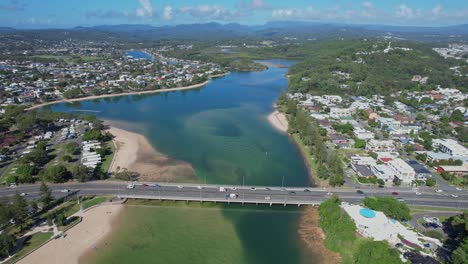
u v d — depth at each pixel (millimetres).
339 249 118250
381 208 135875
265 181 174750
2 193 155375
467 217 122625
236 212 145250
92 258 114250
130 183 165625
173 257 116250
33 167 174000
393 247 115062
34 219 134625
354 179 174500
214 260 115312
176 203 151000
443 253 112938
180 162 197125
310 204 149625
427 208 146250
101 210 142875
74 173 165625
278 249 121625
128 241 123750
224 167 191250
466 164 190875
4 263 109812
